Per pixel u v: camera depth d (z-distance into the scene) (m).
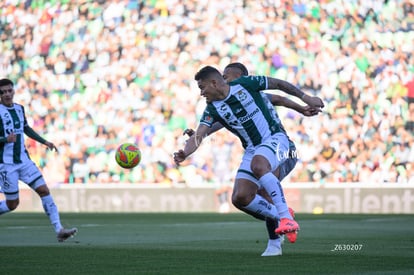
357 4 54.22
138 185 41.31
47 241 19.33
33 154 49.50
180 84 53.09
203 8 56.44
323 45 53.38
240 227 25.80
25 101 53.72
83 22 56.66
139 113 52.06
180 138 50.09
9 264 12.66
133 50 55.16
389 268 11.62
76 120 51.84
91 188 41.94
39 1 57.31
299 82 52.88
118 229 24.88
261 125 14.20
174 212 40.25
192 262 12.83
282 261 12.91
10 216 36.16
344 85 51.19
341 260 13.05
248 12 55.75
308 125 47.91
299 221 29.70
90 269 11.73
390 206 38.38
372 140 47.91
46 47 55.94
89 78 53.84
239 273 10.99
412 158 47.19
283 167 15.16
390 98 50.06
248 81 14.22
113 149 49.69
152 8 56.62
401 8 54.31
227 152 42.62
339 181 46.94
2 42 56.62
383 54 52.31
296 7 55.34
